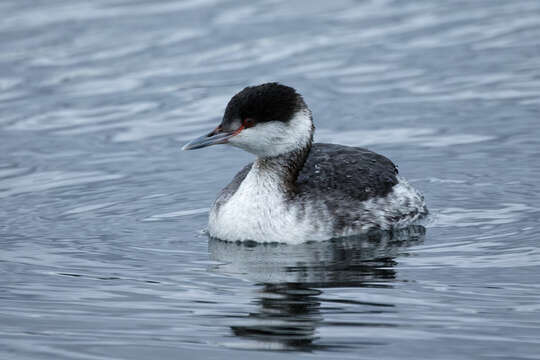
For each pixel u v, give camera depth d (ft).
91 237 46.62
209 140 46.47
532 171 54.34
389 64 73.31
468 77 70.08
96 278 40.40
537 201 50.08
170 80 72.13
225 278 40.06
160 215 50.19
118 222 49.06
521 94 66.54
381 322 34.40
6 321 35.37
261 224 45.98
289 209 46.21
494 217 48.19
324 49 76.84
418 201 49.19
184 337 33.50
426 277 39.55
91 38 80.84
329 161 49.29
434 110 64.80
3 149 60.80
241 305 36.50
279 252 44.21
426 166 56.03
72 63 75.77
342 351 31.99
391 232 47.39
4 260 43.01
